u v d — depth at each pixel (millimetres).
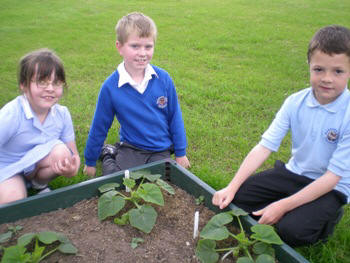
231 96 4406
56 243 1811
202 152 3225
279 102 4309
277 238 1711
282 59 6086
